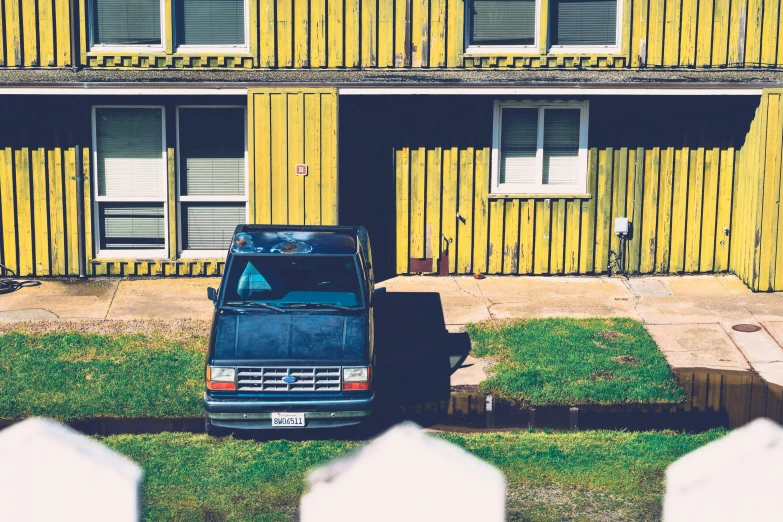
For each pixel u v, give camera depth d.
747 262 15.84
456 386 12.10
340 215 16.14
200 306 15.02
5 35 15.77
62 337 13.38
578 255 16.50
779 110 15.15
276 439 10.52
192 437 10.48
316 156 15.50
